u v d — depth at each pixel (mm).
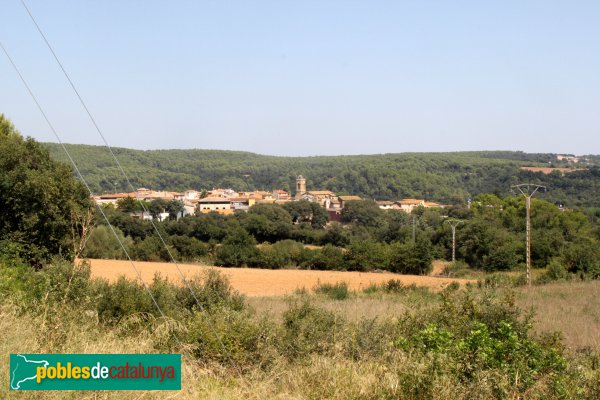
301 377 7258
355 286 40531
